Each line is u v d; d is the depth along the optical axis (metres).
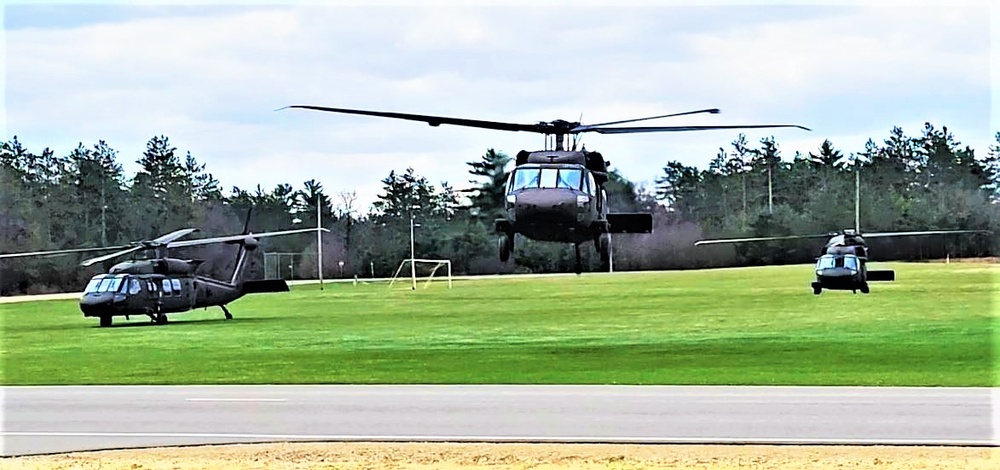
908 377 34.56
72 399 27.22
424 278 108.12
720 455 17.33
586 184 32.72
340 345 53.94
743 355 48.53
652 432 19.97
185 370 39.75
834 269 62.72
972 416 22.14
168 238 56.47
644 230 36.25
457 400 26.23
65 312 73.12
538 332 64.00
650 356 48.53
